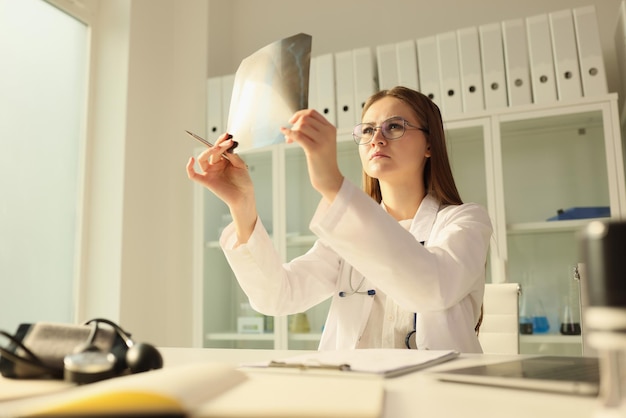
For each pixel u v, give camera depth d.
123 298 2.54
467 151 2.36
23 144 2.35
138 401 0.40
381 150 1.33
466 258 1.02
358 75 2.54
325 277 1.39
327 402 0.42
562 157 2.27
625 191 2.08
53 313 2.43
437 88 2.39
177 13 3.10
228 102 2.82
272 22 3.22
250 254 1.17
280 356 0.87
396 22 2.96
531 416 0.42
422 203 1.36
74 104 2.62
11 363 0.63
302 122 0.83
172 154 2.96
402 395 0.51
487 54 2.33
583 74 2.19
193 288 2.72
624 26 2.23
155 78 2.87
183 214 2.89
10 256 2.25
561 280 2.26
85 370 0.59
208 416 0.40
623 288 0.36
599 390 0.47
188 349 1.04
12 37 2.33
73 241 2.56
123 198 2.59
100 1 2.77
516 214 2.29
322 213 0.87
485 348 1.56
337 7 3.10
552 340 2.17
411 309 0.97
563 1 2.67
